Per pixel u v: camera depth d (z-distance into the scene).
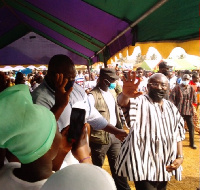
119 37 3.94
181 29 1.97
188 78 6.18
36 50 9.41
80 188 0.60
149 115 2.34
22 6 5.60
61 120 1.70
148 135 2.29
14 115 0.63
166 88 2.38
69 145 1.12
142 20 2.77
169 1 2.09
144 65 20.92
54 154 0.78
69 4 3.88
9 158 0.95
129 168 2.26
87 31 5.12
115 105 3.61
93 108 2.16
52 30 7.08
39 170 0.76
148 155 2.26
